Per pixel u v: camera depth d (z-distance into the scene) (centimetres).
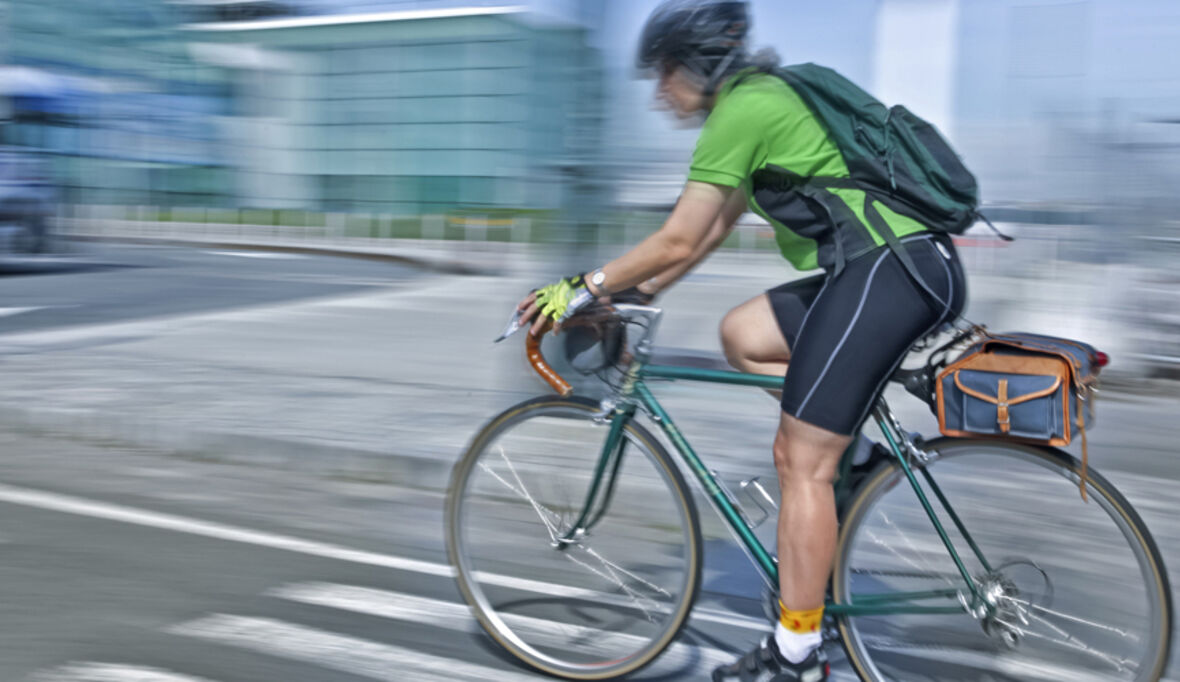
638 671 279
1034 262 788
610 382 277
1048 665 253
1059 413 233
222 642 299
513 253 2044
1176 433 570
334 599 334
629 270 250
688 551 273
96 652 290
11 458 494
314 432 511
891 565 261
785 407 247
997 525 253
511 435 291
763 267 1301
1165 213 755
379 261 2098
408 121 3188
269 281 1502
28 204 1510
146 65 3172
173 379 660
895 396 314
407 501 443
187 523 404
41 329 910
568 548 288
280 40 3272
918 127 244
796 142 238
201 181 3366
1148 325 743
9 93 2733
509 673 287
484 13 3019
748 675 265
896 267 234
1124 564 245
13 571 348
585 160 544
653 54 250
